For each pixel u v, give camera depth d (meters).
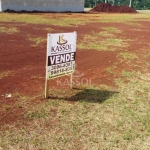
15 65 7.03
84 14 32.25
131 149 3.41
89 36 13.09
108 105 4.69
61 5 34.06
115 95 5.18
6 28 14.53
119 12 43.31
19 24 16.86
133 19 25.95
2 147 3.31
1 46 9.52
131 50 9.99
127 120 4.16
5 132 3.65
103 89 5.49
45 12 30.92
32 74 6.27
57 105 4.58
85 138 3.60
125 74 6.66
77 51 9.28
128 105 4.74
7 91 5.09
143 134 3.76
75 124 3.96
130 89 5.58
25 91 5.14
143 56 8.98
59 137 3.60
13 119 4.01
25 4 29.16
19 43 10.30
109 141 3.56
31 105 4.52
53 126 3.88
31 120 4.02
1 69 6.57
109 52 9.39
